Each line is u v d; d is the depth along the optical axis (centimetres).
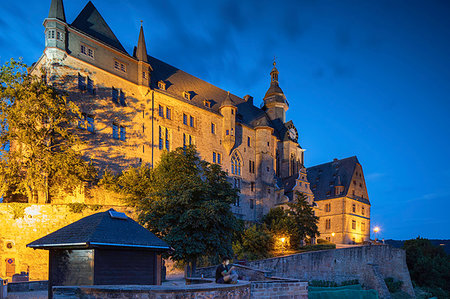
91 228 1516
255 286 1862
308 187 7819
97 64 4950
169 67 6812
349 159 8850
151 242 1591
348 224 8094
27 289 2420
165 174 3875
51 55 4491
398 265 6125
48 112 3962
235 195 3425
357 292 3550
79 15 5156
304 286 2102
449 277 6769
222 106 6775
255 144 7456
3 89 3812
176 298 1302
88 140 4681
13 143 4722
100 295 1242
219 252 2941
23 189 4078
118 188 4419
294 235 5478
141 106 5431
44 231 3753
